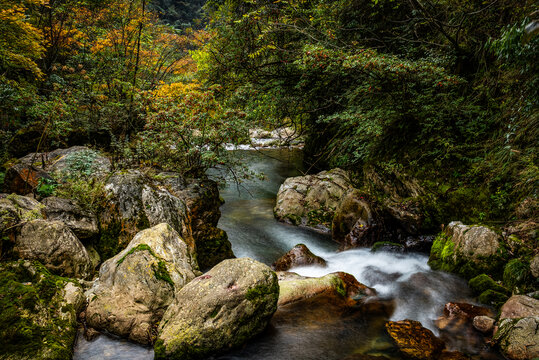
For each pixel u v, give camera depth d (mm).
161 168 6691
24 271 3203
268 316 3297
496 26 6473
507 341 3098
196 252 4977
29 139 8172
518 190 5160
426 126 6734
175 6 36625
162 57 14234
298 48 9602
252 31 9547
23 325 2713
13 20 8727
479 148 6172
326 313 3826
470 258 4578
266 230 7250
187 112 6594
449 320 3740
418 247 6000
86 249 4172
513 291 3896
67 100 9102
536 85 4840
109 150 8922
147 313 3209
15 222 3514
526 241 4367
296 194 8055
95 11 13367
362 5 8539
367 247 6191
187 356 2828
